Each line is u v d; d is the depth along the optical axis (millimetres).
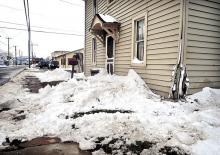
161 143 2789
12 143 2830
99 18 9148
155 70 6406
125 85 6172
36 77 12938
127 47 8352
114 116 3785
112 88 5824
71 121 3553
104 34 10898
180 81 5207
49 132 3184
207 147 2627
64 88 6383
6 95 5812
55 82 9672
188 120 3648
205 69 5688
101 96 5301
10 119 3791
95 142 2838
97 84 6852
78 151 2629
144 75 7051
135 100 5195
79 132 3152
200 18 5496
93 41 13250
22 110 4355
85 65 15188
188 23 5320
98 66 12117
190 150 2580
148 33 6754
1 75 15141
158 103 4832
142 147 2697
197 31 5473
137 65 7449
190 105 4746
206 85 5758
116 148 2678
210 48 5727
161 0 6086
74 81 7723
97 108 4535
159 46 6191
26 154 2541
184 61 5328
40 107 4621
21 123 3564
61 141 2918
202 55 5605
